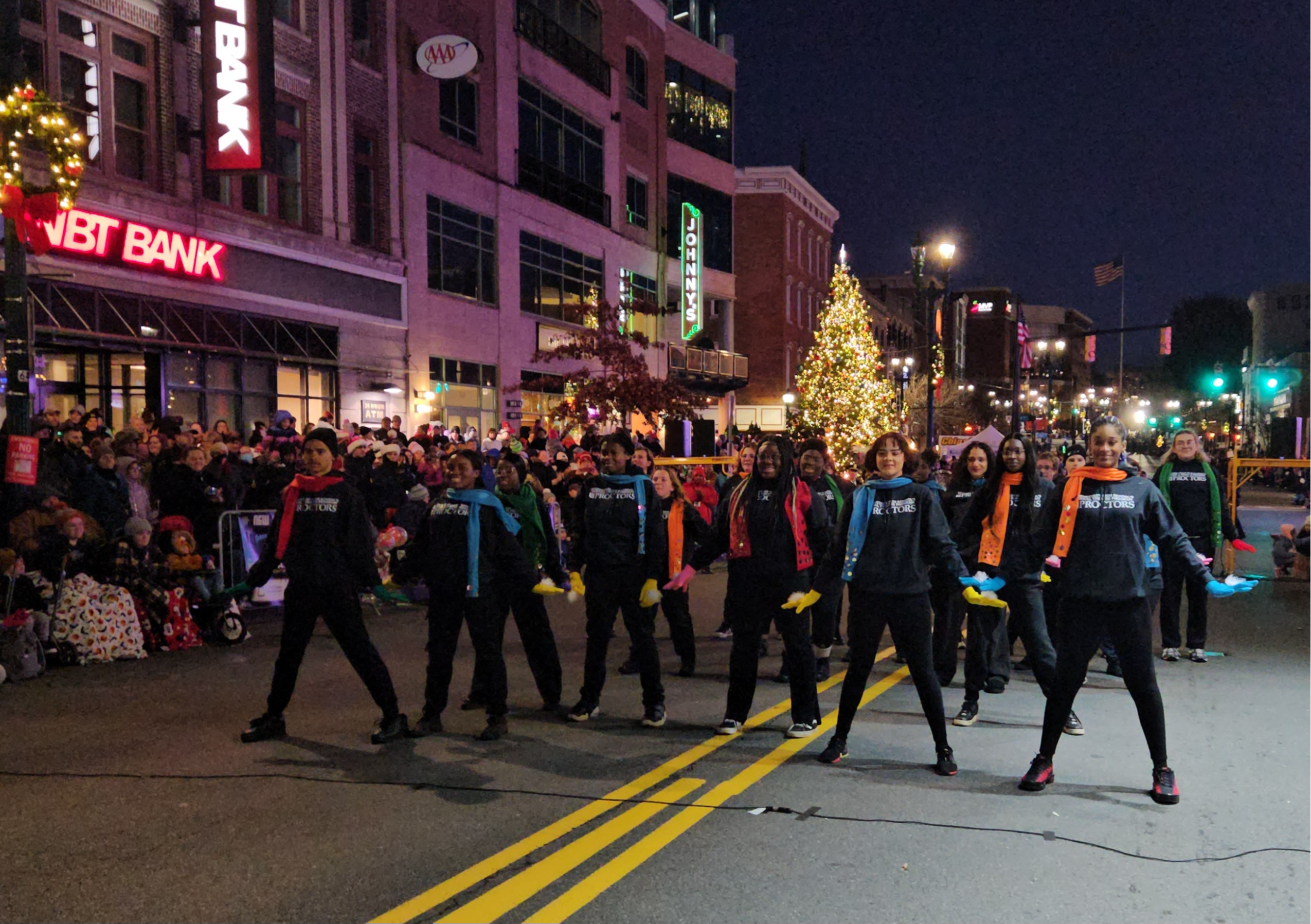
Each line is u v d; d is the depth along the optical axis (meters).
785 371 46.97
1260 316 93.50
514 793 5.44
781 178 46.25
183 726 6.81
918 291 25.61
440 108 25.72
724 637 10.62
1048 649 7.09
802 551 6.48
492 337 27.80
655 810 5.19
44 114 9.87
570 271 32.28
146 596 9.43
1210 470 9.31
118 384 16.84
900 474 6.11
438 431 20.28
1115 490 5.53
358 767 5.90
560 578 7.18
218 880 4.29
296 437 14.02
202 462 11.03
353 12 22.72
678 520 8.84
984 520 7.28
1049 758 5.61
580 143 33.03
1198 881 4.38
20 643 8.22
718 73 43.72
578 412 26.36
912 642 5.91
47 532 9.04
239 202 19.39
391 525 12.84
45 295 15.34
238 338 19.19
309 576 6.29
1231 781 5.76
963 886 4.31
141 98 17.39
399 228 23.92
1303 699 7.76
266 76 18.02
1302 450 33.75
